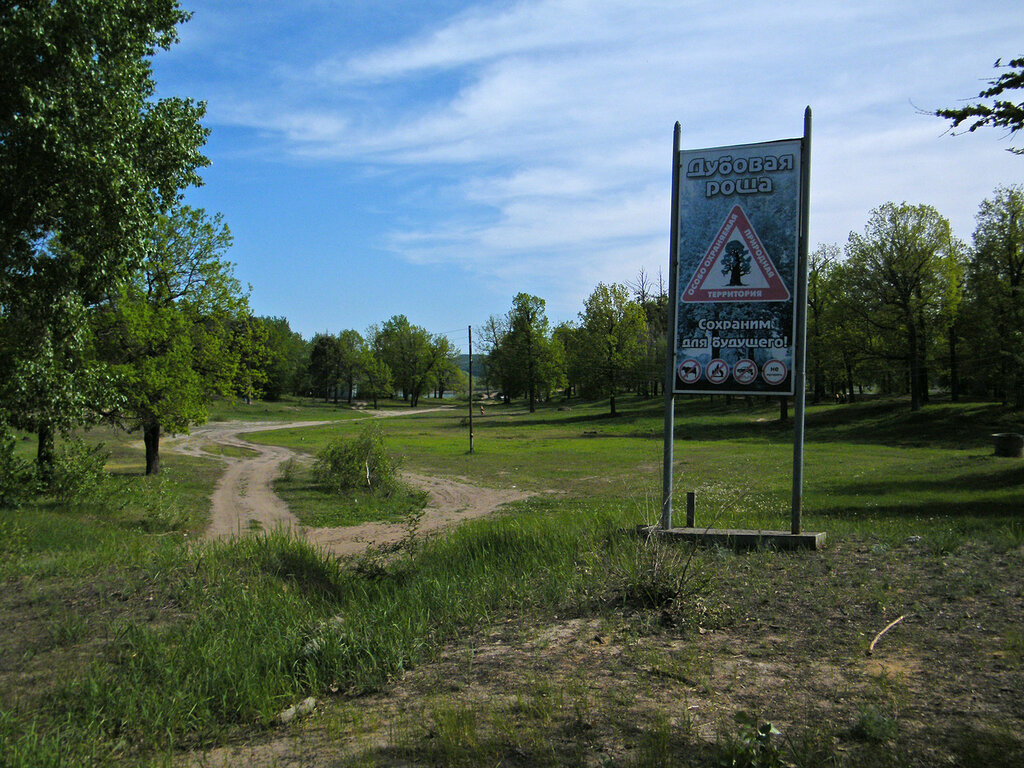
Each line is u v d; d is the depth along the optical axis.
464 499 29.36
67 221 14.44
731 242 10.81
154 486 28.55
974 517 17.06
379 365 124.12
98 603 7.91
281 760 4.20
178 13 16.30
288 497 29.94
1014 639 5.28
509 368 104.31
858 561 8.51
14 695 5.42
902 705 4.28
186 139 17.52
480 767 3.76
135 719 4.88
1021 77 6.38
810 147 10.52
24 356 15.03
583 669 5.29
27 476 17.80
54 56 12.98
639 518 12.92
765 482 30.12
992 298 49.59
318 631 6.34
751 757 3.45
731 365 10.77
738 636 5.88
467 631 6.65
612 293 83.19
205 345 32.78
